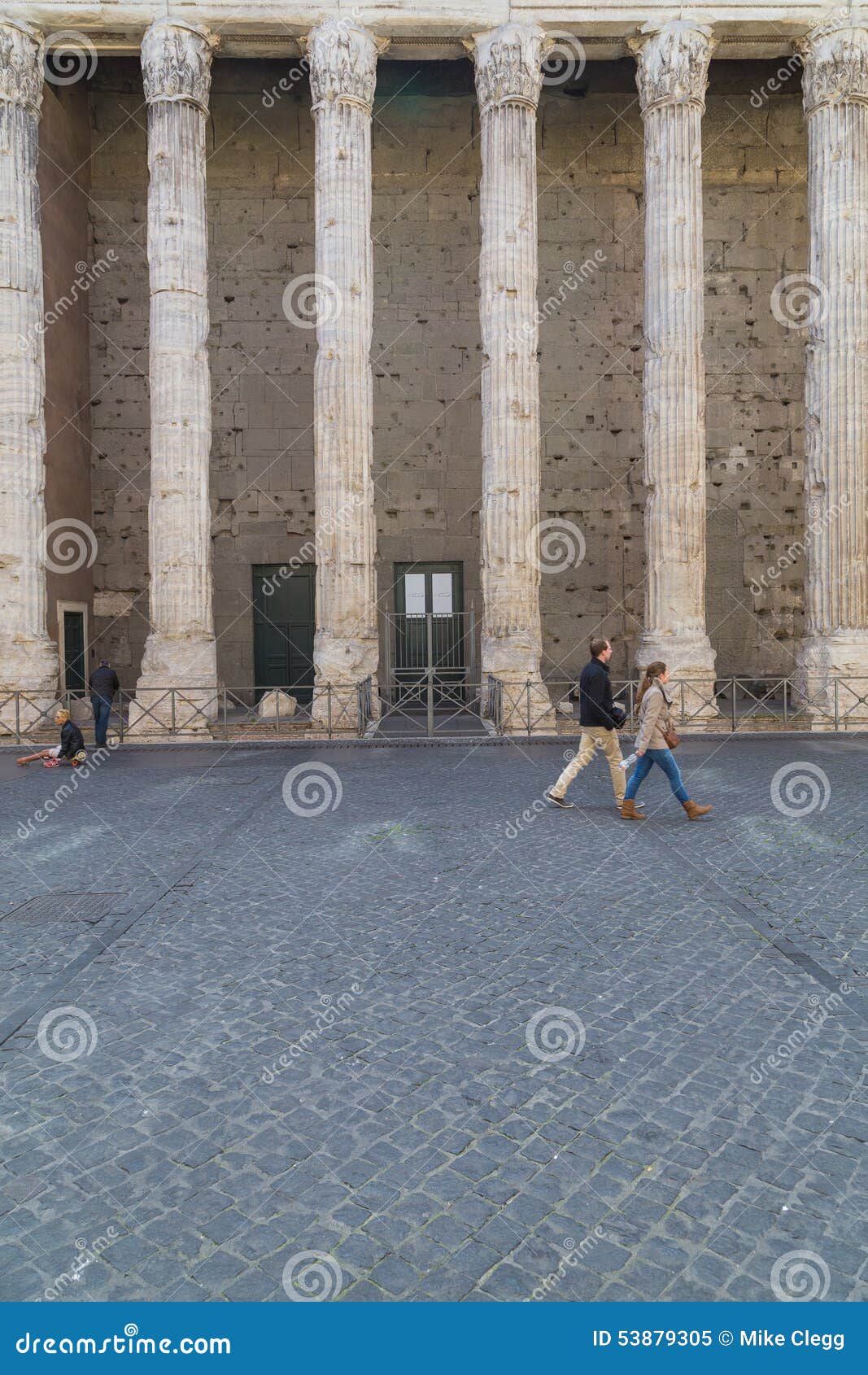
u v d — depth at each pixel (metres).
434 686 25.08
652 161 19.58
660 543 19.48
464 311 25.45
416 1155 3.63
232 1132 3.83
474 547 25.48
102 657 25.22
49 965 5.81
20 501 19.05
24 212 19.25
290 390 25.42
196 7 18.97
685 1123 3.85
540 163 25.31
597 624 25.64
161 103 19.03
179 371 19.05
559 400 25.55
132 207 25.23
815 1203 3.31
